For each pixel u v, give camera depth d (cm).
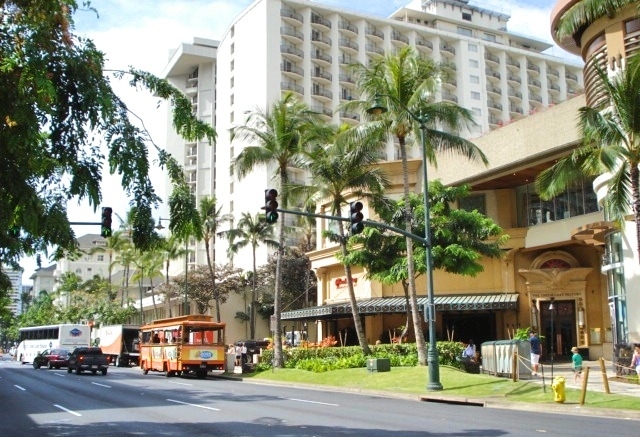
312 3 8656
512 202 4188
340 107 2992
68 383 3130
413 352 3362
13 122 955
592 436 1297
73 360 4097
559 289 3941
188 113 1133
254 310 6381
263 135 3634
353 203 2203
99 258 14200
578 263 3947
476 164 4006
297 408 1911
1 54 916
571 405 1864
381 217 3503
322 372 3216
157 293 7569
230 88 8844
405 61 2886
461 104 9738
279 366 3634
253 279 6494
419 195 3522
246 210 8025
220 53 9244
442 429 1408
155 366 4016
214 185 9538
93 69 1015
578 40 3031
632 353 2539
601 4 2364
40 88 900
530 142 3672
